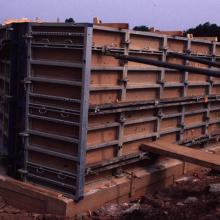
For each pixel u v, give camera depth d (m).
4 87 8.31
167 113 8.92
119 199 7.54
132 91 7.84
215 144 10.90
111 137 7.53
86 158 7.05
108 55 7.00
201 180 8.84
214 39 10.55
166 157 8.98
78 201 6.84
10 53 7.48
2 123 8.49
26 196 7.14
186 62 9.15
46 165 7.14
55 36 6.81
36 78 7.05
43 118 7.04
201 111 10.00
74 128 6.81
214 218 6.01
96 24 7.09
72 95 6.78
